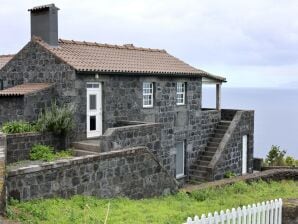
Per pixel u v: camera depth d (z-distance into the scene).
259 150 73.69
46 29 18.58
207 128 24.53
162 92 21.30
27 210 10.59
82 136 17.47
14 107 17.23
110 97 18.55
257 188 17.83
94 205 12.18
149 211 12.05
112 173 13.86
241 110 25.36
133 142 16.48
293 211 9.86
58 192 12.21
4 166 10.46
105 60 19.39
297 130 117.00
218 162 22.80
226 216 8.38
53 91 17.73
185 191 16.02
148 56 23.00
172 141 21.98
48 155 15.63
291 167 25.47
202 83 24.56
